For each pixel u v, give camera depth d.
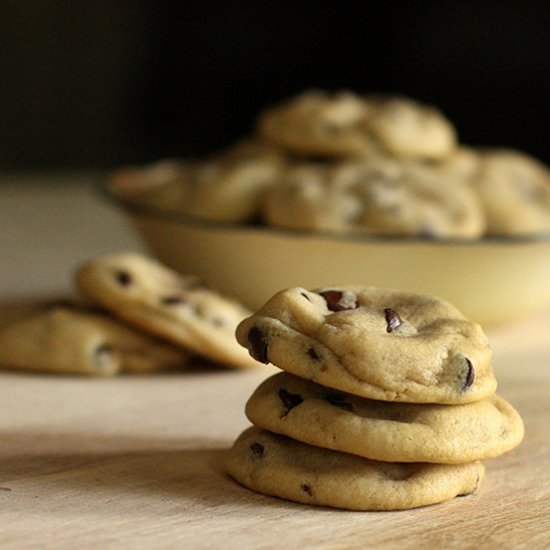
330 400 0.55
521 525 0.53
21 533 0.52
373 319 0.55
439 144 0.77
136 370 0.67
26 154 1.24
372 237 0.70
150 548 0.51
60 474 0.56
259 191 0.74
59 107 1.24
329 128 0.76
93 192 1.10
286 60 1.27
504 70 1.24
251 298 0.73
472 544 0.52
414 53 1.25
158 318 0.67
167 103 1.27
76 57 1.23
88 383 0.66
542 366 0.69
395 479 0.54
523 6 1.22
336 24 1.26
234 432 0.61
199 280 0.71
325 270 0.71
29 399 0.64
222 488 0.55
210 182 0.75
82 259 0.84
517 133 1.25
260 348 0.54
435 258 0.70
